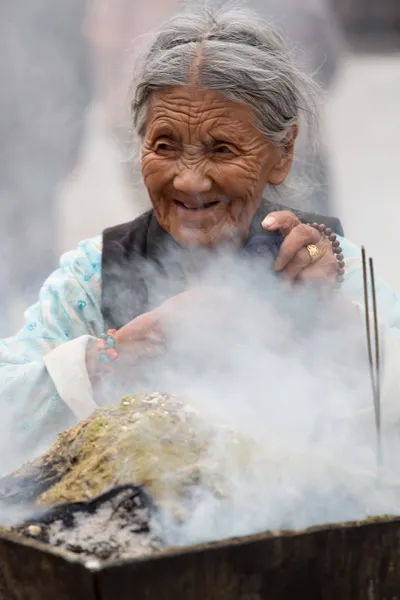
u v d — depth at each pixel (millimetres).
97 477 2527
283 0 7000
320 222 3932
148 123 3594
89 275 3932
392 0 16172
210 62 3428
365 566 2414
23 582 2334
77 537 2367
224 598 2287
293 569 2346
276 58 3553
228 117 3480
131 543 2342
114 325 3875
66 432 2734
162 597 2232
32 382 3494
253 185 3572
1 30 7656
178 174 3525
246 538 2314
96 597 2184
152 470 2492
